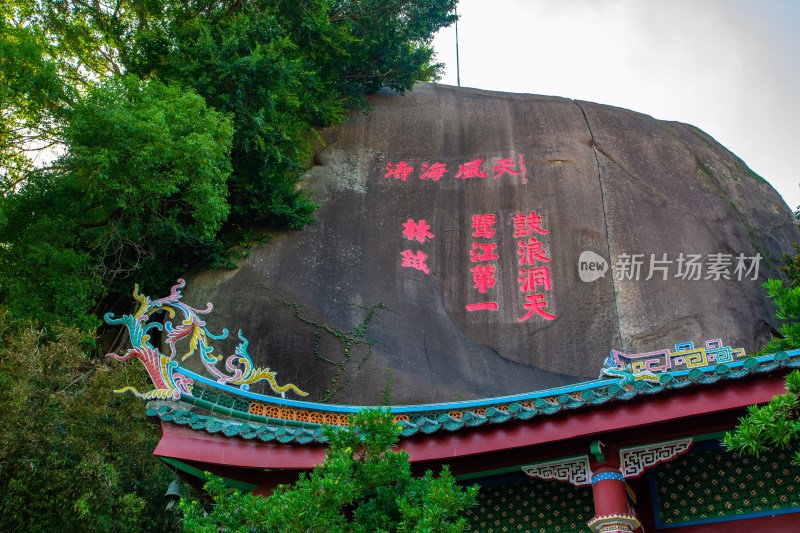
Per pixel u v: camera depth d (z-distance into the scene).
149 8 18.25
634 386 6.88
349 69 21.69
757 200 21.06
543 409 7.05
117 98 13.52
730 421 6.89
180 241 16.88
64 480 9.84
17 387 9.66
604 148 21.39
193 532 5.71
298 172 19.64
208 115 14.66
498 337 17.86
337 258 18.20
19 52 13.09
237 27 17.16
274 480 7.85
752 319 18.08
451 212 19.94
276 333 16.17
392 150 21.23
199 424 7.78
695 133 22.97
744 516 7.09
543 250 19.19
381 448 6.21
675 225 19.62
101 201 14.62
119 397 11.73
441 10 22.16
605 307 18.20
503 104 23.02
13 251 13.11
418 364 16.53
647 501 7.54
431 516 5.76
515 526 7.91
